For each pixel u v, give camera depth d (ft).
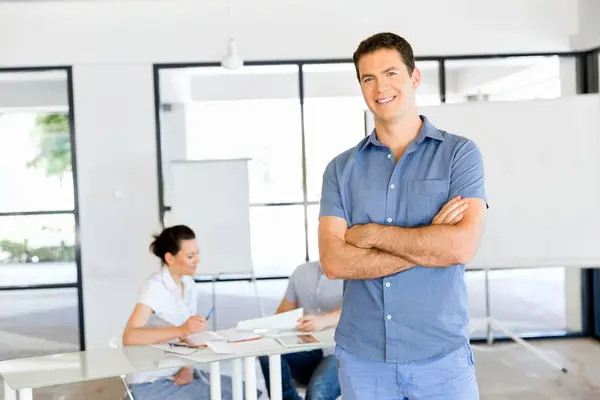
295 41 19.42
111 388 16.21
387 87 6.48
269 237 20.13
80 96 19.08
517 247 15.67
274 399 9.74
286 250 20.20
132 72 19.17
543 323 20.79
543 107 15.53
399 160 6.74
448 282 6.52
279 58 19.45
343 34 19.47
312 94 19.88
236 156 19.90
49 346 19.35
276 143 19.94
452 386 6.46
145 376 10.75
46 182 19.48
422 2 19.48
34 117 19.40
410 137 6.80
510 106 15.58
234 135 19.86
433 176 6.66
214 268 18.81
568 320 20.83
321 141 20.03
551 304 21.63
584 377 16.24
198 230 18.79
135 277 19.33
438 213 6.59
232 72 19.72
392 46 6.45
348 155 7.11
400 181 6.77
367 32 19.49
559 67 19.98
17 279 19.44
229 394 11.25
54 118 19.44
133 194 19.31
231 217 18.80
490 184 15.64
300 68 19.71
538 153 15.58
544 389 15.37
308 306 12.19
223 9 19.22
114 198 19.25
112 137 19.21
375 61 6.47
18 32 18.86
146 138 19.29
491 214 15.65
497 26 19.62
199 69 19.60
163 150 19.62
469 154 6.67
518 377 16.38
